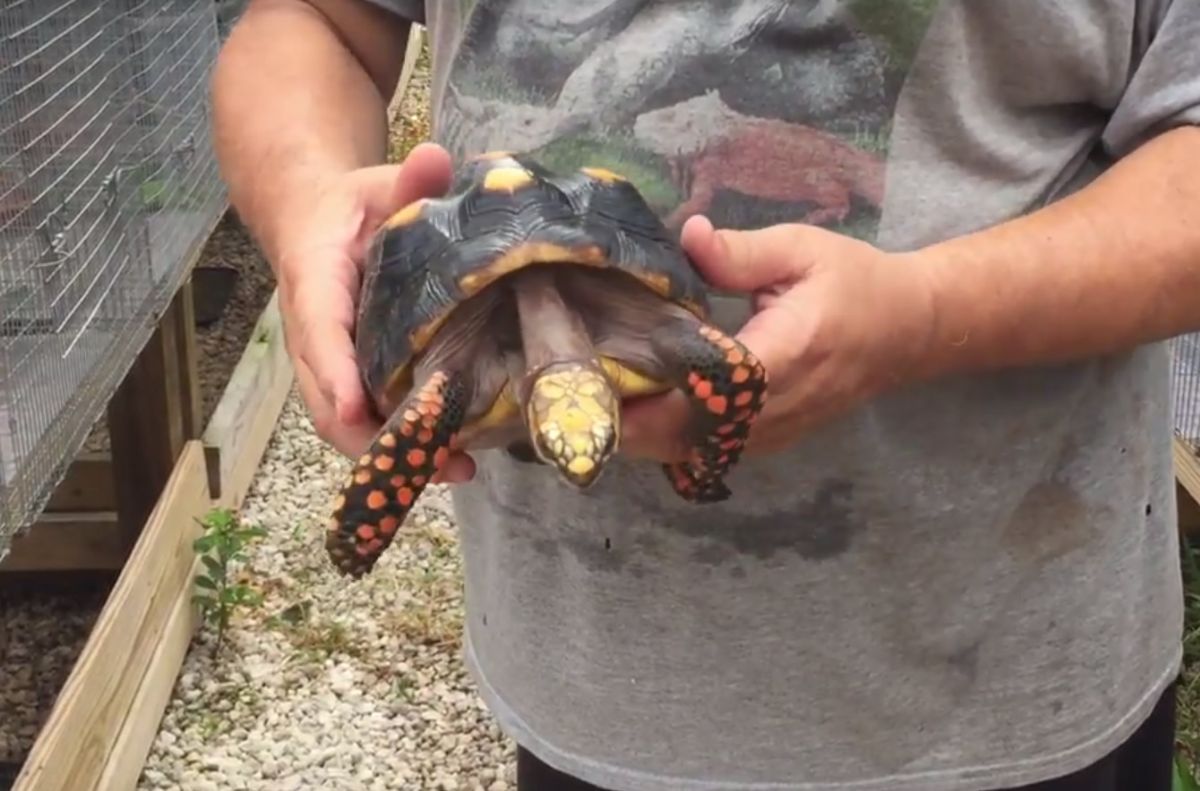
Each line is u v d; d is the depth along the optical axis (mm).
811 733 1235
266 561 2998
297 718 2561
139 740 2342
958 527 1193
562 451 960
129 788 2279
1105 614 1243
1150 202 1103
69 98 2215
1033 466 1194
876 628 1213
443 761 2490
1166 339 1168
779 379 1014
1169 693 1332
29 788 1879
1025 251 1076
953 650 1227
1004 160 1153
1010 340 1081
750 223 1149
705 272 1027
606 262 1027
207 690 2602
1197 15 1108
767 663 1222
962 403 1164
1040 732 1250
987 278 1064
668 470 1094
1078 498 1212
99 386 2137
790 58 1129
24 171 2068
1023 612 1226
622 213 1064
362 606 2889
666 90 1145
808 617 1207
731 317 1136
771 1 1126
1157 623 1298
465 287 1022
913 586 1205
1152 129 1147
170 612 2561
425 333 1025
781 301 1021
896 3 1106
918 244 1147
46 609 2896
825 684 1225
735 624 1215
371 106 1347
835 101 1127
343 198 1169
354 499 1006
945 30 1112
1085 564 1227
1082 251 1079
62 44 2191
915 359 1067
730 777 1253
